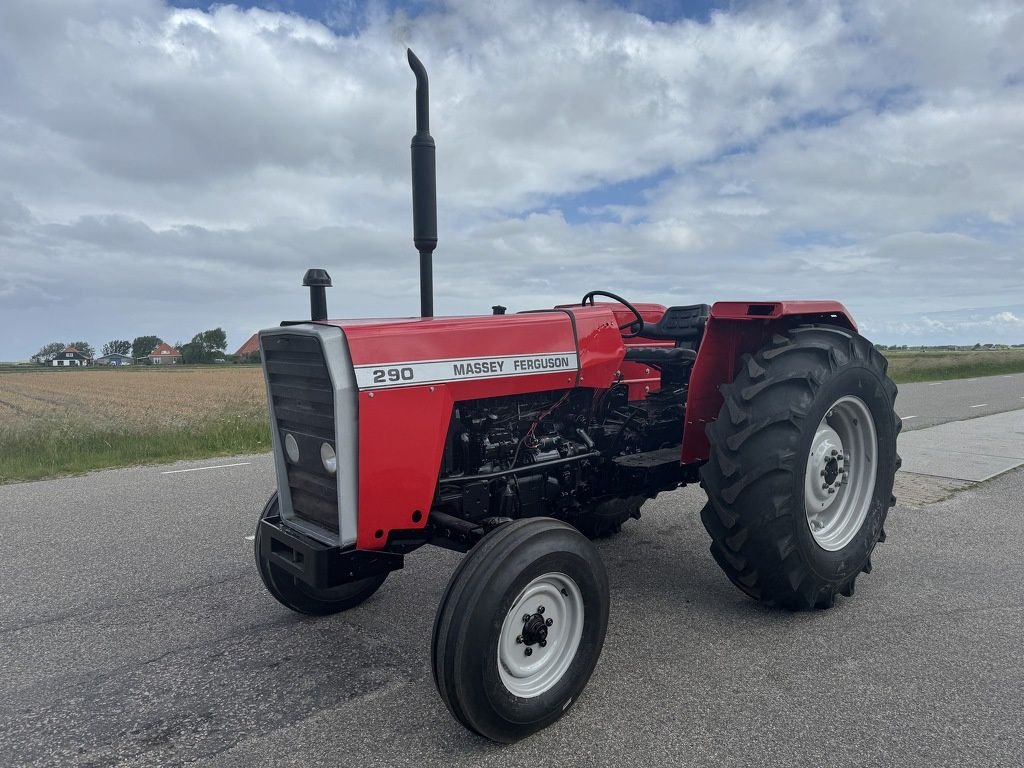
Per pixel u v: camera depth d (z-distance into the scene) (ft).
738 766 7.27
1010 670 9.31
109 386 105.19
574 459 10.69
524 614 8.10
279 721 8.37
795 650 9.96
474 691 7.48
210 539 15.94
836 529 11.78
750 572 10.69
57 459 27.22
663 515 17.65
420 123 10.61
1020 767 7.21
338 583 8.81
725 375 12.24
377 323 8.91
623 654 9.90
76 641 10.71
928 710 8.32
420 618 11.46
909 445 27.43
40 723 8.43
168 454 28.99
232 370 195.00
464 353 9.16
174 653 10.26
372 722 8.32
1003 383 67.10
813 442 11.04
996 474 21.77
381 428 8.36
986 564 13.60
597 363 10.71
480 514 9.75
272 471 24.45
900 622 10.91
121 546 15.46
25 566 14.16
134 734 8.14
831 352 10.98
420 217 10.70
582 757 7.53
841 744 7.64
